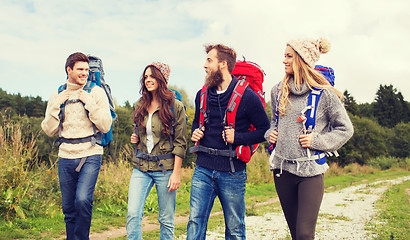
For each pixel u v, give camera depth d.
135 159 3.50
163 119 3.34
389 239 5.61
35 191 6.60
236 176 3.05
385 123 89.69
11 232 5.21
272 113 3.17
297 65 2.88
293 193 2.92
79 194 3.38
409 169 46.88
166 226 3.42
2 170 5.96
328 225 7.06
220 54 3.08
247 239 5.73
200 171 3.13
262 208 9.67
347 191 15.38
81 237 3.42
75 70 3.50
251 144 3.04
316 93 2.83
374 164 50.28
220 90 3.17
